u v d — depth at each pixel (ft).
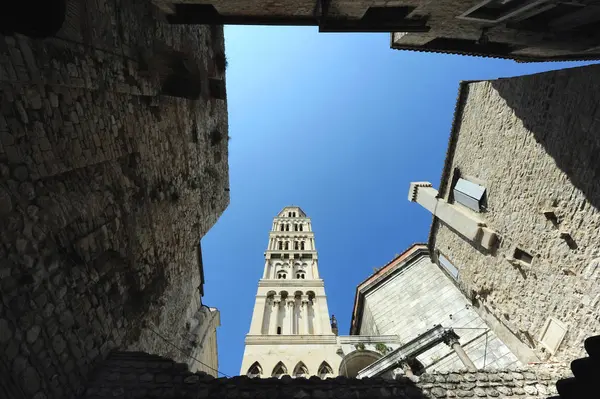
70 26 20.06
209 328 58.90
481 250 46.70
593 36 34.78
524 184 36.99
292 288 108.58
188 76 38.73
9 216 16.61
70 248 21.04
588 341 12.37
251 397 22.86
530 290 37.60
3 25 16.28
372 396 23.65
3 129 16.30
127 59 26.61
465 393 24.43
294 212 169.58
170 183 36.40
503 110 40.34
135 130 28.58
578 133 29.55
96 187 23.91
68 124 20.66
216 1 30.42
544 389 25.05
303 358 80.38
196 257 50.06
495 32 36.19
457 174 52.16
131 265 28.55
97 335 23.50
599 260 28.17
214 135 50.67
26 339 17.39
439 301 68.44
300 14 32.91
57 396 19.36
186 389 22.94
